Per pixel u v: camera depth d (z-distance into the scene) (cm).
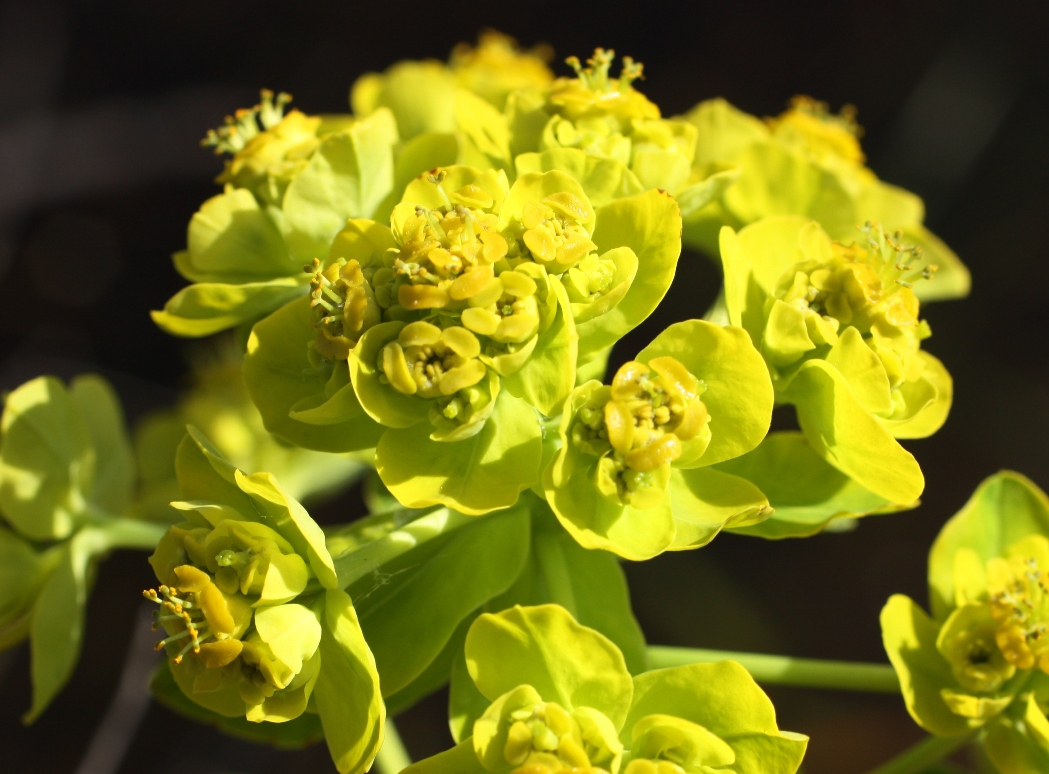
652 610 35
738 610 36
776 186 19
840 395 17
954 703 17
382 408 16
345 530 18
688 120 19
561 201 16
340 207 18
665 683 16
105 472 20
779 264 17
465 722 17
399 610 17
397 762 19
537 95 18
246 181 18
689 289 32
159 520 22
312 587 16
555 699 16
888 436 16
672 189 18
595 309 16
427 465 16
